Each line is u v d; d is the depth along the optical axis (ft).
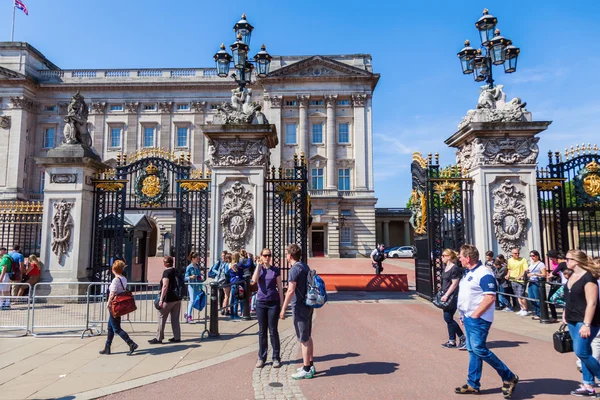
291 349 26.86
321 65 170.60
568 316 19.03
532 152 43.04
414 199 51.47
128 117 174.81
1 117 170.30
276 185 44.29
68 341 29.01
